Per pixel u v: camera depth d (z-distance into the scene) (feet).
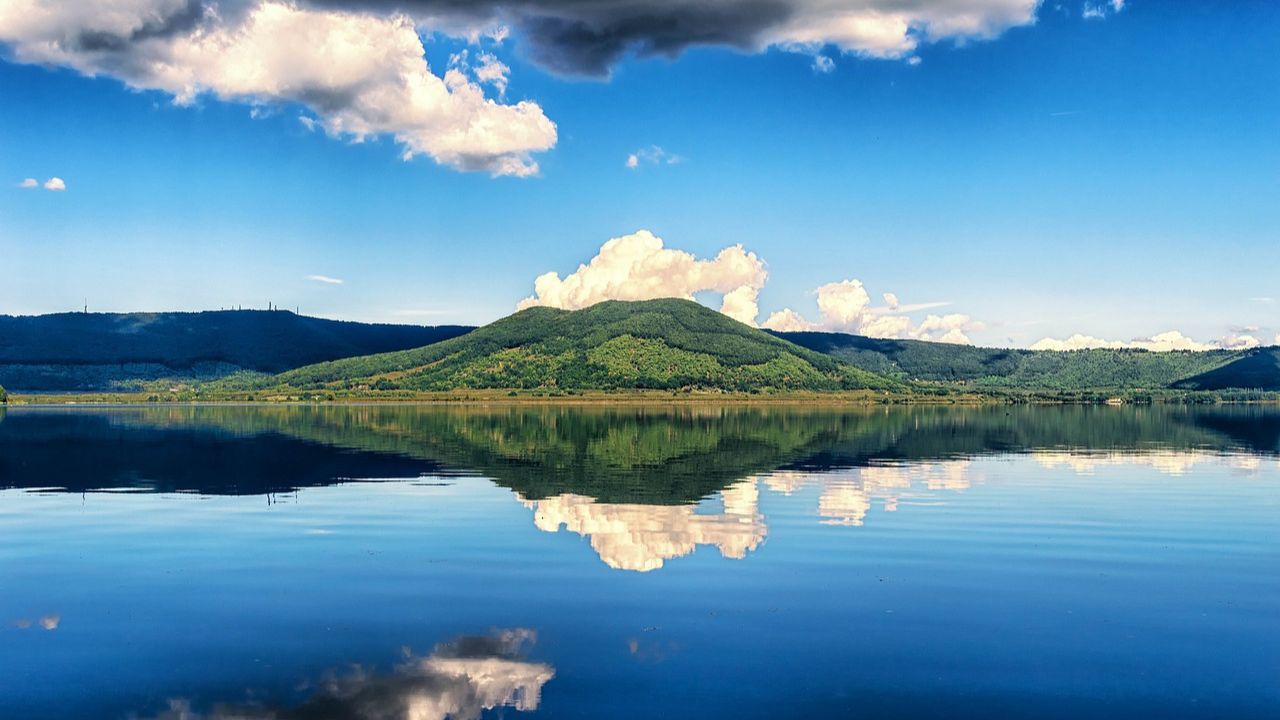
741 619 76.59
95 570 93.76
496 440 293.23
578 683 62.90
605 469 192.03
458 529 115.96
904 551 102.68
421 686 62.28
